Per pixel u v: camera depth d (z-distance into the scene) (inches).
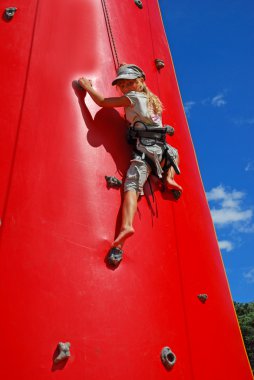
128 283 114.5
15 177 118.6
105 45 152.2
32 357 98.1
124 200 123.6
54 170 121.9
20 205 115.0
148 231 126.4
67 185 120.7
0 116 128.3
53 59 140.7
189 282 128.1
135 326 109.6
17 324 100.7
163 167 133.0
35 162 121.6
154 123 129.3
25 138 124.9
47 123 128.5
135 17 175.6
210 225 155.0
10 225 112.2
